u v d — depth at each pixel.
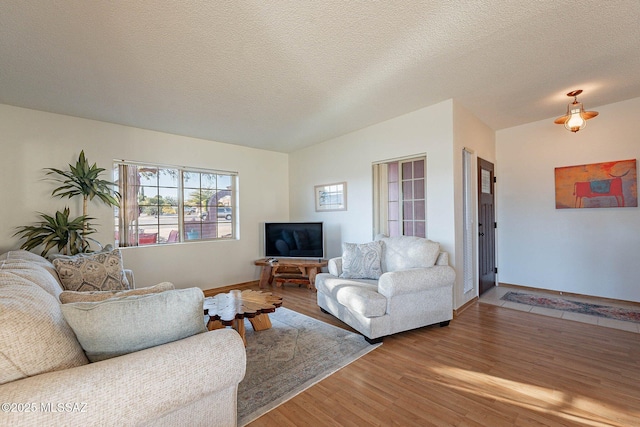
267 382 1.93
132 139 3.77
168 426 1.02
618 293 3.51
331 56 2.22
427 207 3.36
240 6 1.64
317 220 4.95
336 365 2.13
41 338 0.93
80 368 0.91
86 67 2.28
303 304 3.67
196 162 4.35
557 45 2.14
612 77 2.71
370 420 1.56
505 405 1.66
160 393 0.95
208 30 1.86
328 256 4.75
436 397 1.75
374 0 1.63
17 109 3.03
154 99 2.92
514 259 4.35
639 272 3.37
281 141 4.68
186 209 4.30
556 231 3.96
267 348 2.43
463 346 2.41
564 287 3.90
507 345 2.41
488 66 2.44
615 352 2.25
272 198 5.29
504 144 4.41
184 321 1.17
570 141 3.81
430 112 3.31
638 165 3.33
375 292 2.60
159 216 4.03
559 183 3.91
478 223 3.74
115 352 1.07
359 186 4.21
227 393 1.20
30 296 1.08
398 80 2.66
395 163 3.78
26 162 3.07
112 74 2.40
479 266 3.81
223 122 3.68
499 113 3.67
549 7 1.73
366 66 2.38
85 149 3.42
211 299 2.71
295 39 1.99
